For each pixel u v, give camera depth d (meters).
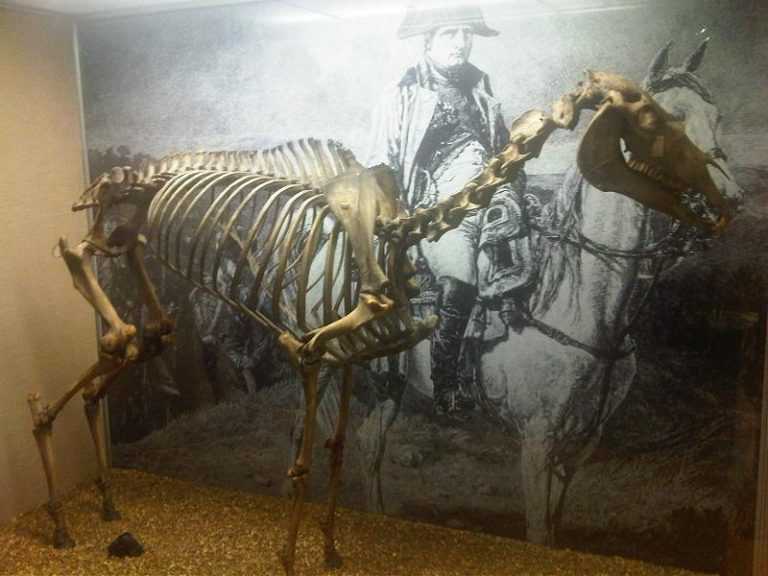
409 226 2.52
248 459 3.70
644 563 3.04
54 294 3.56
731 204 2.67
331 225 3.21
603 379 2.97
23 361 3.42
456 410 3.23
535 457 3.14
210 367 3.68
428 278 3.15
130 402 3.91
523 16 2.81
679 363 2.86
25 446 3.48
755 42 2.55
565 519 3.14
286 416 3.58
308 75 3.17
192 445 3.81
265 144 3.30
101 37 3.50
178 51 3.38
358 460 3.45
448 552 3.14
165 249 2.98
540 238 2.96
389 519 3.43
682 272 2.79
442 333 3.18
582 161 2.23
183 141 3.46
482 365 3.14
